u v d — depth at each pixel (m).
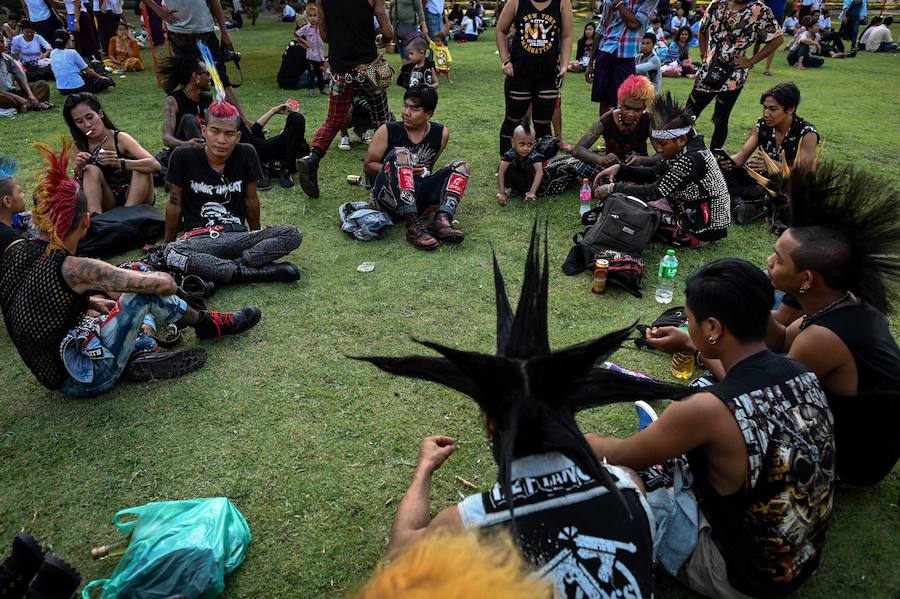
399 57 14.71
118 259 5.01
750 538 2.08
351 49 6.34
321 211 5.95
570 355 1.46
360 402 3.48
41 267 3.20
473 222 5.71
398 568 0.99
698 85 7.20
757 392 1.98
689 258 5.11
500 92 10.95
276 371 3.73
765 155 5.34
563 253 5.17
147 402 3.46
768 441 1.94
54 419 3.35
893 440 2.60
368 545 2.66
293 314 4.30
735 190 5.95
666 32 18.41
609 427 3.29
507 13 6.47
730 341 2.09
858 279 2.47
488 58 15.06
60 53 10.27
